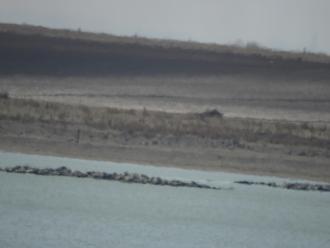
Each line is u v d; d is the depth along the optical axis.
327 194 190.25
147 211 151.88
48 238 127.00
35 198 154.12
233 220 151.50
